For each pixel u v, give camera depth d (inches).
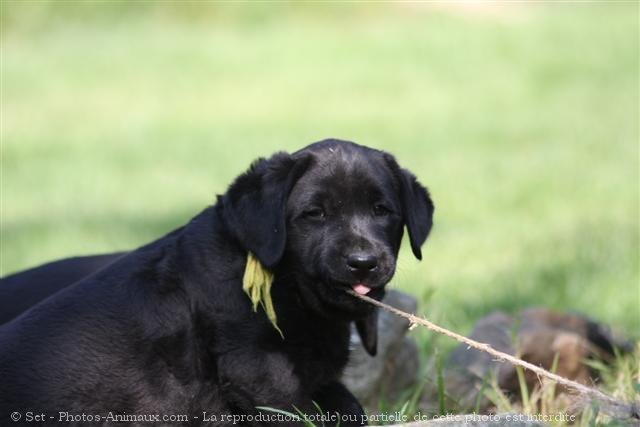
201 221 288.5
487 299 472.1
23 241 597.9
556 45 1282.0
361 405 319.0
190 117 999.6
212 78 1164.5
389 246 279.1
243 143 887.1
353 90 1101.7
